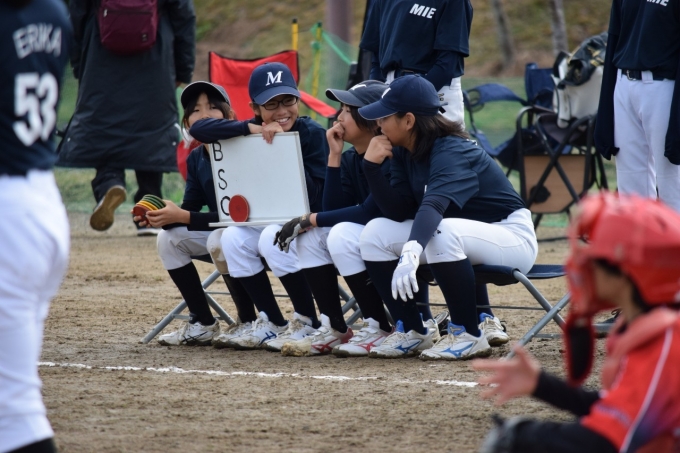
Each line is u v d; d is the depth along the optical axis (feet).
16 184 31.55
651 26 72.90
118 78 118.01
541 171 120.06
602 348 64.85
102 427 45.96
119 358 64.49
